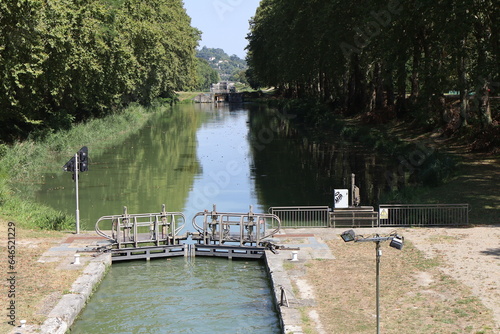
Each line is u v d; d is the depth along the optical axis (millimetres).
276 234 27734
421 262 22828
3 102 51062
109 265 24922
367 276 21547
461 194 34688
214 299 21469
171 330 18719
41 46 49625
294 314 18156
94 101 79312
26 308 18688
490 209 31266
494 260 22703
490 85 50000
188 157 59000
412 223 29984
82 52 57688
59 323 17625
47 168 50906
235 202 37906
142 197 39594
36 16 46750
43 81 54344
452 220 29547
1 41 46750
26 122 58000
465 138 51812
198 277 24000
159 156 59656
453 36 43375
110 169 51375
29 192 41031
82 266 23250
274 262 23547
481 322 17094
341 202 29781
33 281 21297
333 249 25188
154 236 27234
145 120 103000
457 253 23797
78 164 28375
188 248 27062
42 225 30047
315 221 32094
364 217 29359
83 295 20297
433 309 18234
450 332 16531
